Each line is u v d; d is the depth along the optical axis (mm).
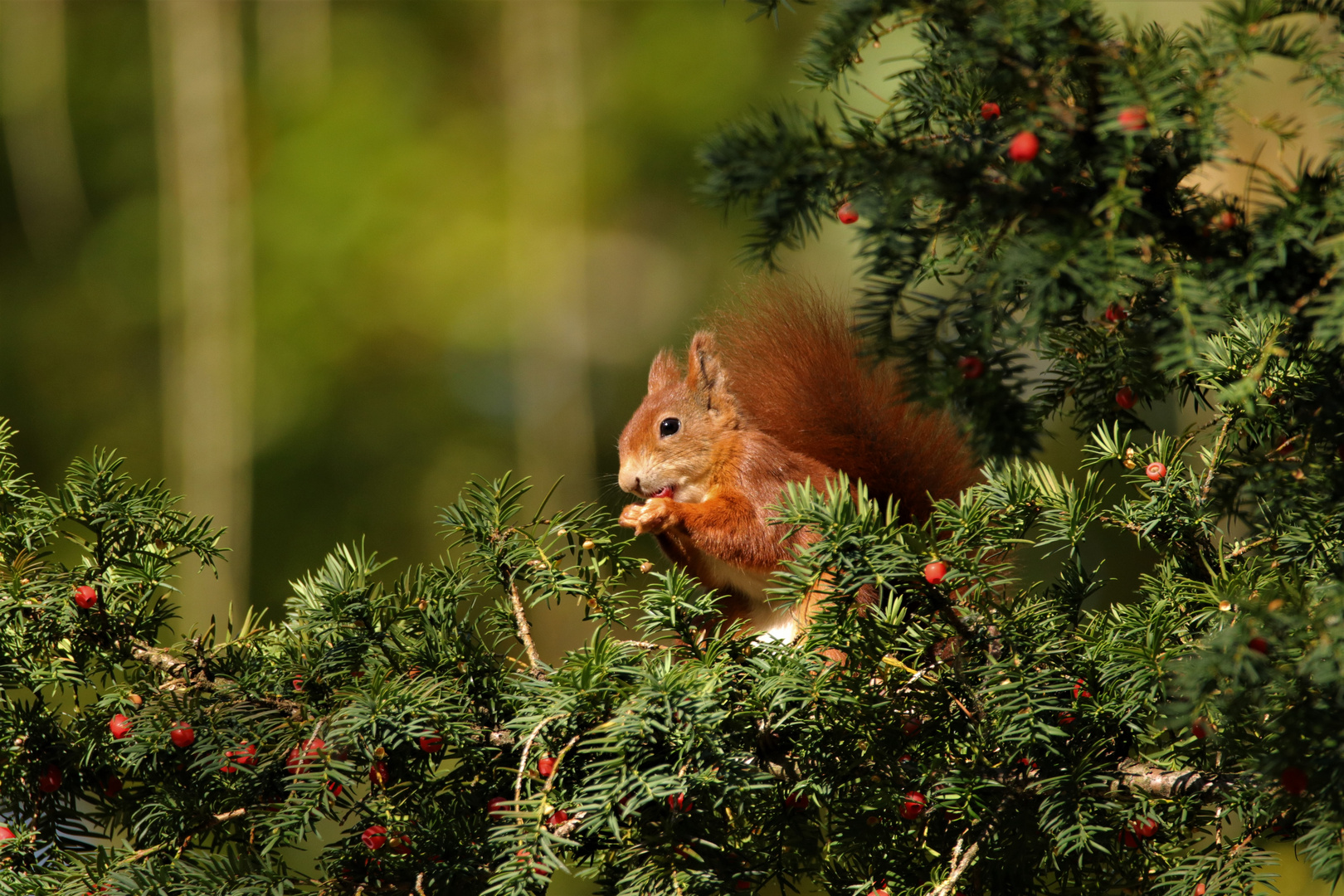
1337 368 7098
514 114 18703
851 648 7160
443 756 7195
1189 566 7219
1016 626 7164
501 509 7262
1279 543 7160
